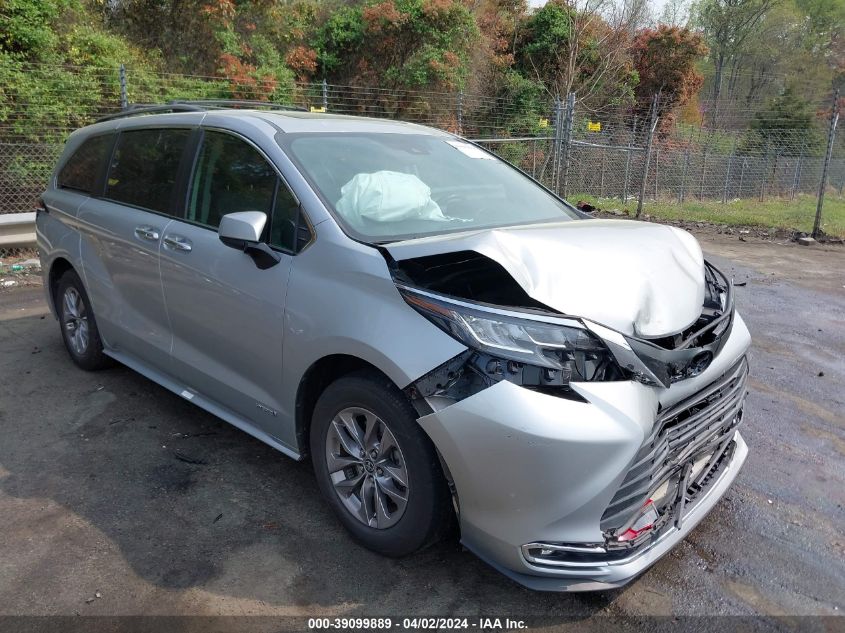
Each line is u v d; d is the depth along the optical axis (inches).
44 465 138.3
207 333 134.3
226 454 144.3
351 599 101.3
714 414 108.5
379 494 107.4
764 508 129.2
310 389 117.5
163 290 144.0
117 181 167.0
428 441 98.0
